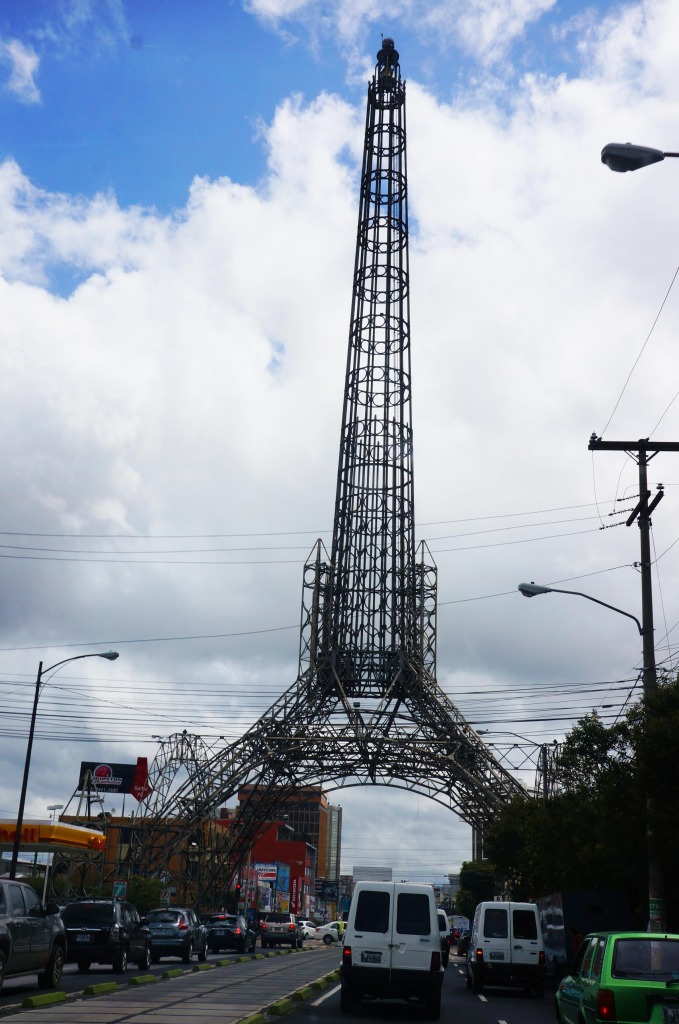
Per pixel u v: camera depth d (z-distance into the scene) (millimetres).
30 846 66875
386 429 104500
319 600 103000
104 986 30312
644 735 36625
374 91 110688
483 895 137875
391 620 102375
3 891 27188
